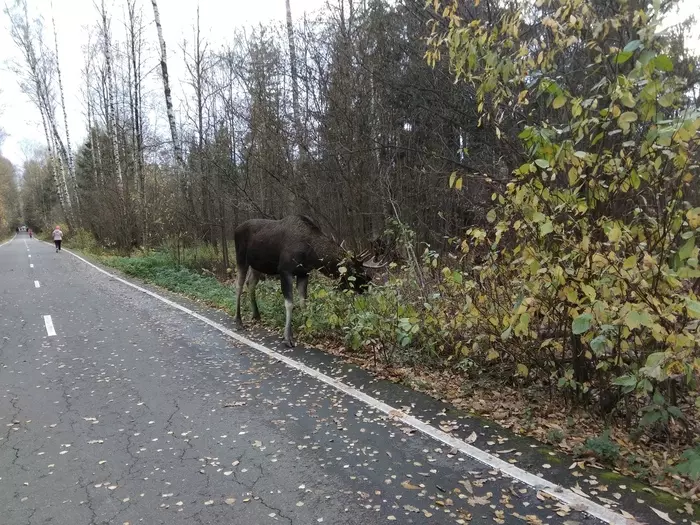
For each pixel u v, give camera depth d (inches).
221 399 211.5
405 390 215.9
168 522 127.4
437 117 397.7
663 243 142.7
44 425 189.0
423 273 287.3
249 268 364.5
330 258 303.4
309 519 127.3
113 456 163.3
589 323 141.0
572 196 155.0
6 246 1819.6
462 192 374.3
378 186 460.8
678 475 138.8
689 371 129.7
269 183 559.8
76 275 720.3
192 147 681.6
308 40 494.9
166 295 509.0
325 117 474.3
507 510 128.3
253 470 152.3
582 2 157.3
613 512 125.0
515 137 266.7
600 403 177.8
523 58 173.3
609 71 184.9
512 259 183.6
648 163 145.9
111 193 1115.9
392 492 138.4
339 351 279.3
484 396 205.5
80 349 298.8
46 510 134.0
